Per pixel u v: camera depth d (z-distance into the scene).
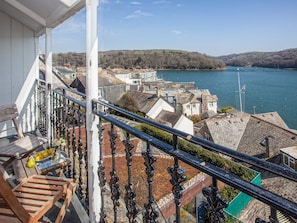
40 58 5.66
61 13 3.13
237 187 0.76
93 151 2.10
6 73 4.98
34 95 5.34
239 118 18.11
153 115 22.59
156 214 1.31
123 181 3.30
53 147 3.34
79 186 2.57
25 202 1.88
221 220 0.85
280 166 0.72
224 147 0.88
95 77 2.06
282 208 0.63
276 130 15.36
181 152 1.03
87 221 2.23
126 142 1.52
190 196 2.57
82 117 2.53
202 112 33.34
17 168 2.44
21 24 5.05
